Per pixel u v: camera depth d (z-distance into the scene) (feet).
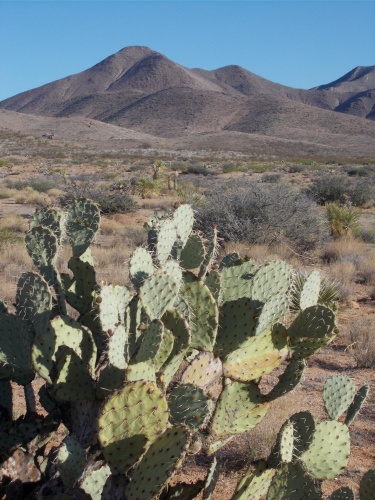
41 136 465.88
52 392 10.77
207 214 56.39
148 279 10.64
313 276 12.59
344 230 65.26
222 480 15.56
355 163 281.95
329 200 103.50
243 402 11.59
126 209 81.82
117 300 11.60
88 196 82.12
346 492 11.85
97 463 10.27
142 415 9.25
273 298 11.38
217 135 526.57
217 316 11.15
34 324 11.76
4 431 11.89
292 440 10.95
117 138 492.95
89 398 10.71
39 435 11.84
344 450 11.78
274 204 56.13
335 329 11.37
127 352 10.58
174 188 114.73
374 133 599.98
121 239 57.72
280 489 10.24
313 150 446.60
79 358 10.69
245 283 12.32
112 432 9.37
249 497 10.66
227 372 11.42
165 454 9.23
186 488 11.09
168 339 10.46
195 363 11.18
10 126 500.33
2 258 46.73
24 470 11.53
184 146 455.63
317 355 26.86
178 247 12.93
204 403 10.12
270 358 11.62
